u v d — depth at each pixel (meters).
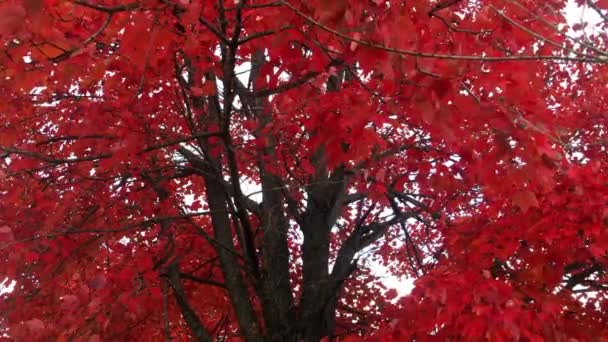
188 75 4.83
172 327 6.43
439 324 3.09
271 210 5.34
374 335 3.32
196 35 2.95
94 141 4.13
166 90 4.23
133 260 4.76
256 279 4.99
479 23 2.63
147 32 2.36
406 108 3.00
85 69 2.88
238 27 2.76
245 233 4.70
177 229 5.46
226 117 3.62
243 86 5.24
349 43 2.37
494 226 3.57
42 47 2.24
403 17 2.07
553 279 3.34
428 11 2.39
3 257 4.45
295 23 2.41
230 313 6.56
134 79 3.89
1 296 4.94
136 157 4.07
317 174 5.63
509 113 2.45
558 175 3.46
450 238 3.86
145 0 2.35
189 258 6.13
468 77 2.71
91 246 4.81
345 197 6.32
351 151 3.08
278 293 5.34
